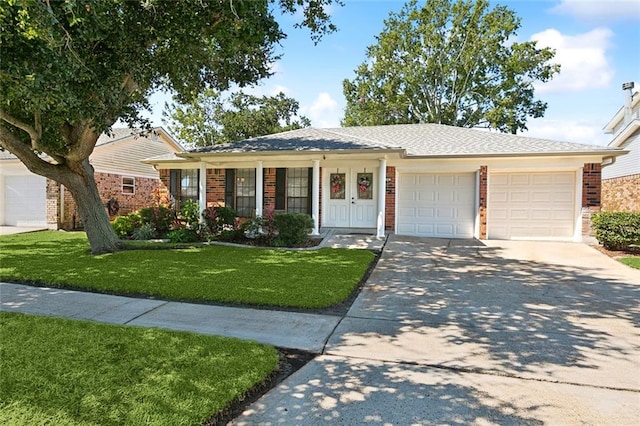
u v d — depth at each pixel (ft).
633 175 55.67
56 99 18.62
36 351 12.39
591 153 35.06
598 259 30.07
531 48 83.20
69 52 18.69
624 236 31.99
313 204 39.58
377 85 93.86
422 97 91.97
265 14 24.47
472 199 40.01
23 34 16.25
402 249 33.88
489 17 82.69
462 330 15.33
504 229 39.52
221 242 37.81
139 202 66.03
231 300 18.84
